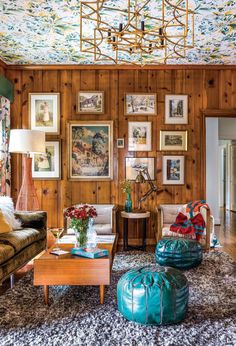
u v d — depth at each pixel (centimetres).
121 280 268
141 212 498
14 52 475
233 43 441
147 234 540
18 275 377
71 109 539
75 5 336
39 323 253
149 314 245
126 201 511
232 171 1023
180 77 537
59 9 345
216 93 537
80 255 301
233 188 1012
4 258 302
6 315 268
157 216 508
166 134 537
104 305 287
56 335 234
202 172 536
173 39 421
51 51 471
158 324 246
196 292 315
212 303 289
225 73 538
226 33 408
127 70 537
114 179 538
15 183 540
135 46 290
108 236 441
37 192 539
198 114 538
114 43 286
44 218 431
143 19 367
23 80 539
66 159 539
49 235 525
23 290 324
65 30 397
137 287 250
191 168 540
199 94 538
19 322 255
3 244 322
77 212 327
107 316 264
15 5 337
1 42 437
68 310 277
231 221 788
